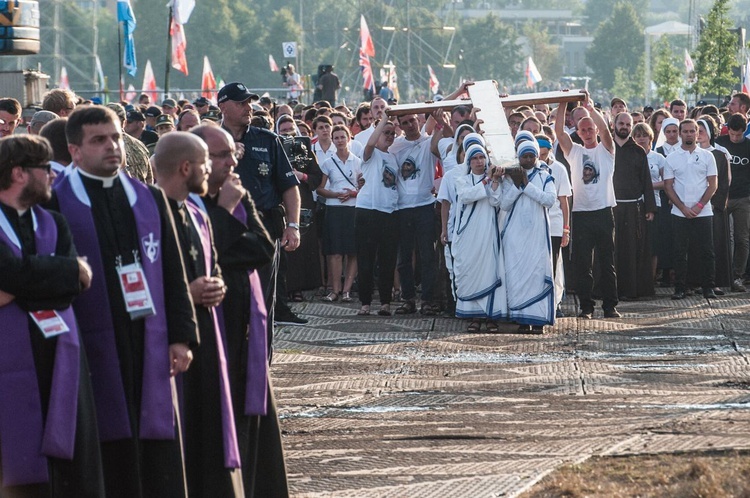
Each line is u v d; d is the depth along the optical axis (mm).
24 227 11445
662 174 30797
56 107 19188
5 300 11305
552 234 26406
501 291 25109
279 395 19297
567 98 27469
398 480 14055
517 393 19109
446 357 22547
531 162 24922
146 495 11883
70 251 11594
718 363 21266
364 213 27875
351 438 16297
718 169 30656
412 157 27922
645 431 15664
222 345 12641
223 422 12406
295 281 29906
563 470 13852
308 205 29406
